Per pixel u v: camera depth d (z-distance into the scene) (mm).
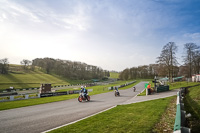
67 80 92500
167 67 38312
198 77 37156
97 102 13867
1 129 6098
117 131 4934
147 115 7051
